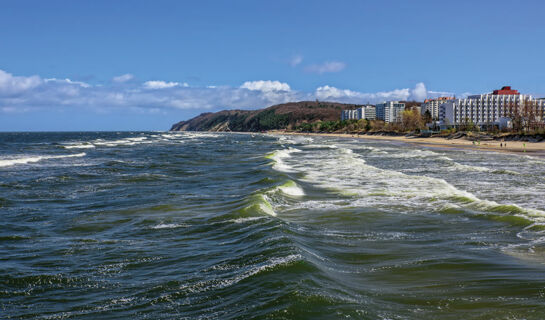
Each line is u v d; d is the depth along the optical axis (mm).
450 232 13625
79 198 20891
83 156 53344
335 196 21094
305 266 9133
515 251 11273
